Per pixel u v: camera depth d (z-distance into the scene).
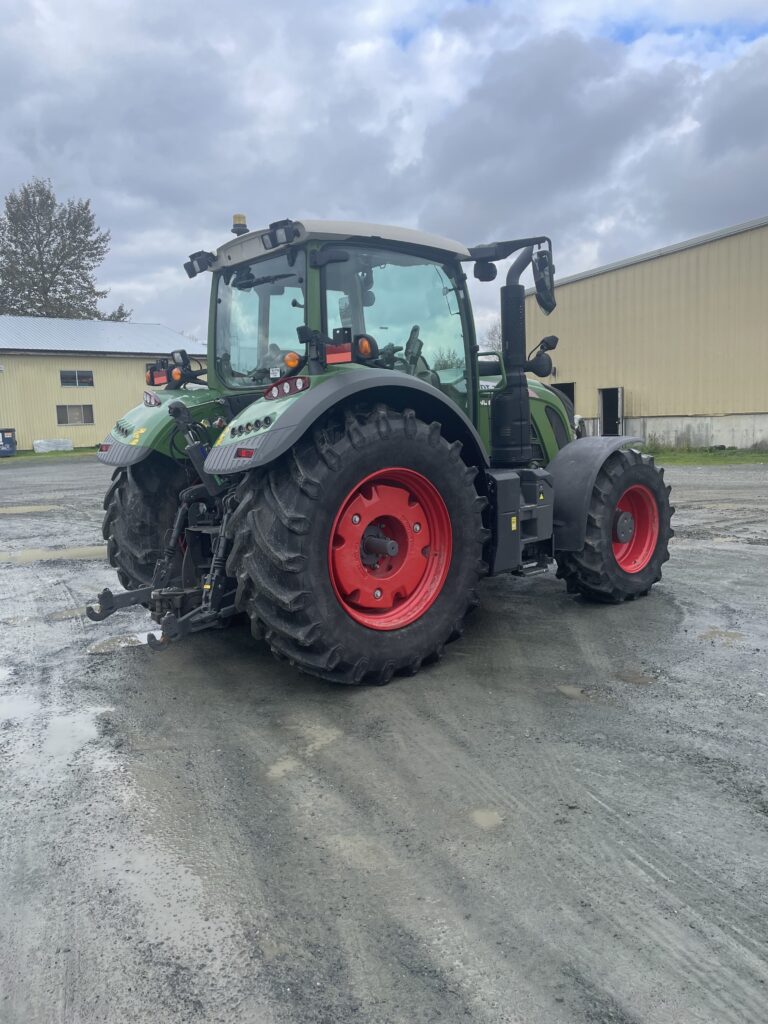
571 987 1.76
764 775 2.71
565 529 4.74
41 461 24.84
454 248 4.25
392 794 2.64
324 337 3.58
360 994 1.75
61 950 1.92
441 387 4.33
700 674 3.69
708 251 17.69
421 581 3.85
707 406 18.09
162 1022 1.69
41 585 6.02
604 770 2.76
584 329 20.77
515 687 3.58
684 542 7.09
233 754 2.98
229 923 2.00
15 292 43.62
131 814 2.55
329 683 3.72
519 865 2.21
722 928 1.94
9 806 2.61
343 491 3.43
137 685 3.76
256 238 3.99
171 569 3.96
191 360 4.69
